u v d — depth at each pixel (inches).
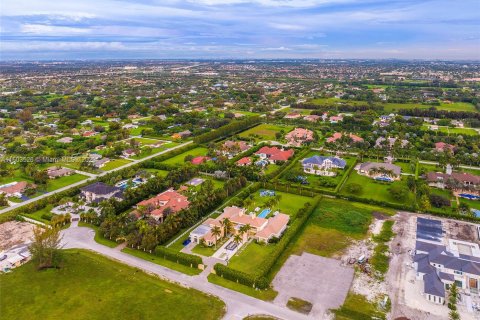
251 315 4183.1
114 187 7682.1
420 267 4911.4
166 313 4205.2
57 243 5255.9
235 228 6161.4
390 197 7618.1
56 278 4867.1
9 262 5191.9
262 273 4847.4
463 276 4781.0
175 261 5300.2
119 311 4234.7
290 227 6136.8
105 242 5836.6
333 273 5012.3
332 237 6018.7
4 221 6456.7
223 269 4911.4
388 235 6053.2
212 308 4296.3
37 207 6983.3
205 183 7849.4
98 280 4832.7
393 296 4527.6
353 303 4394.7
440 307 4328.3
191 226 6402.6
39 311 4234.7
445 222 6535.4
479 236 5974.4
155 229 5669.3
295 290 4643.2
